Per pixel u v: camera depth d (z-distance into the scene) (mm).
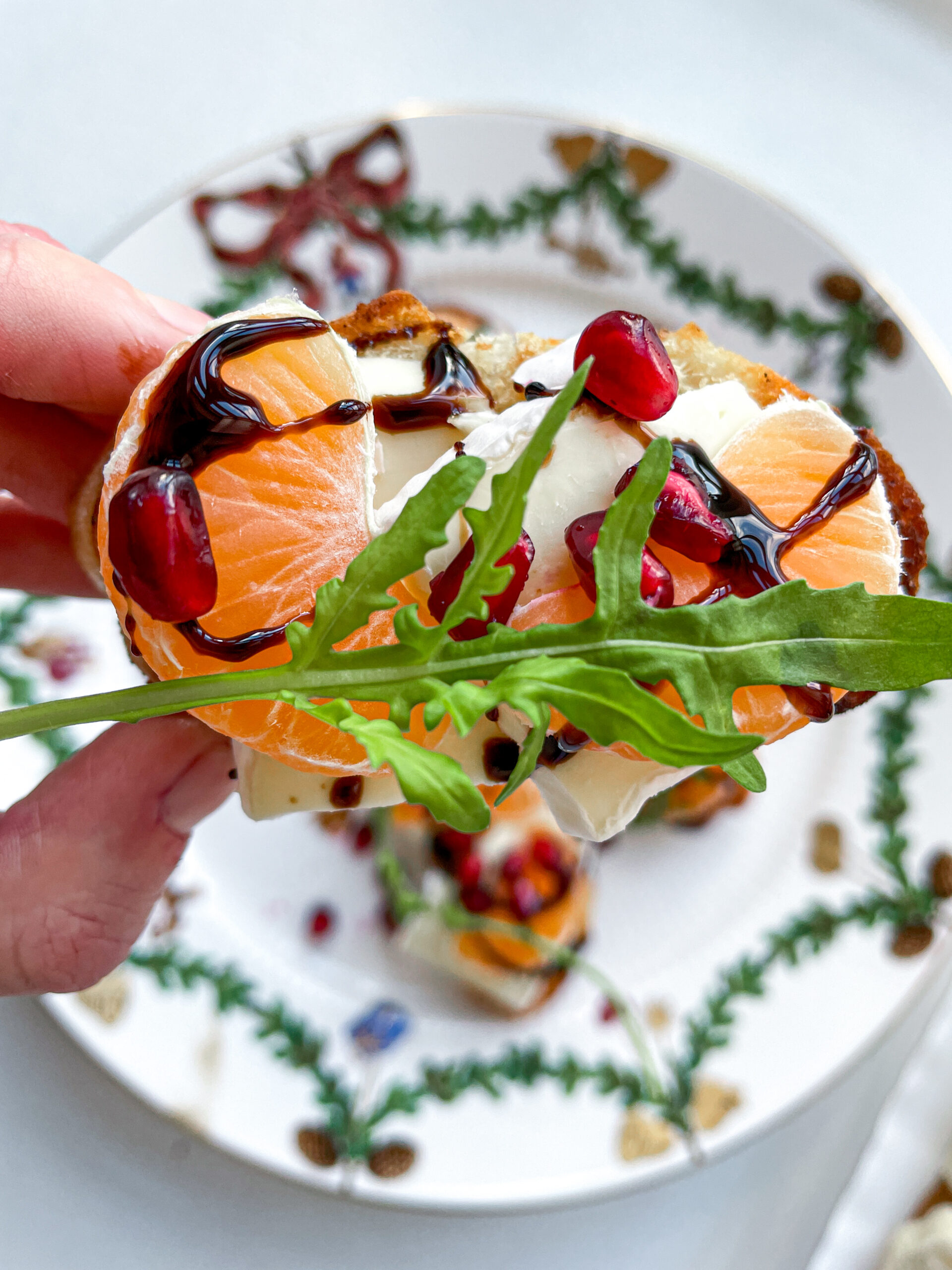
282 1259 161
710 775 167
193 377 102
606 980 163
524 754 86
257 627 102
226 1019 157
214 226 159
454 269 166
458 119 162
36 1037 160
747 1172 165
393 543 87
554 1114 156
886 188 173
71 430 145
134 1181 160
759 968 162
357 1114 154
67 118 170
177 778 132
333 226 162
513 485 86
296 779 120
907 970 160
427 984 162
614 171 164
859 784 166
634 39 174
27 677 159
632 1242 164
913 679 89
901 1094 157
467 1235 163
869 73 174
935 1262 148
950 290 172
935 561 161
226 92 172
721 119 173
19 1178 159
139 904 134
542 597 101
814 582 107
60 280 130
